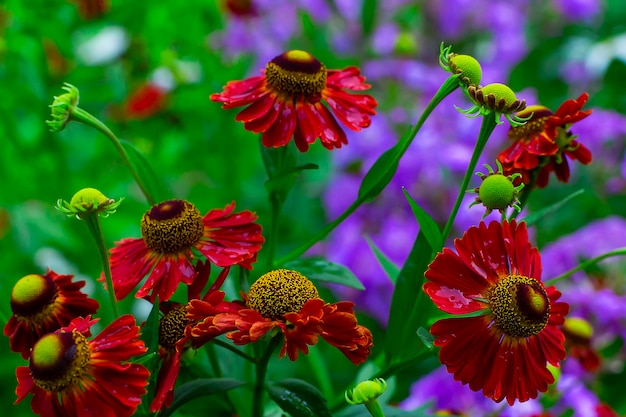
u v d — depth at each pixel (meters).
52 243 1.07
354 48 1.24
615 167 1.13
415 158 1.02
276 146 0.70
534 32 1.38
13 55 1.09
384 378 0.71
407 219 1.04
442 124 1.10
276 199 0.73
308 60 0.71
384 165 0.71
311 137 0.70
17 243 1.05
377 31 1.22
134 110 1.18
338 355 1.10
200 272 0.67
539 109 0.71
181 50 1.22
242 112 0.70
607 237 0.97
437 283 0.65
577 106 0.70
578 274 0.98
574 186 1.14
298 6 1.25
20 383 0.64
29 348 0.67
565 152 0.72
